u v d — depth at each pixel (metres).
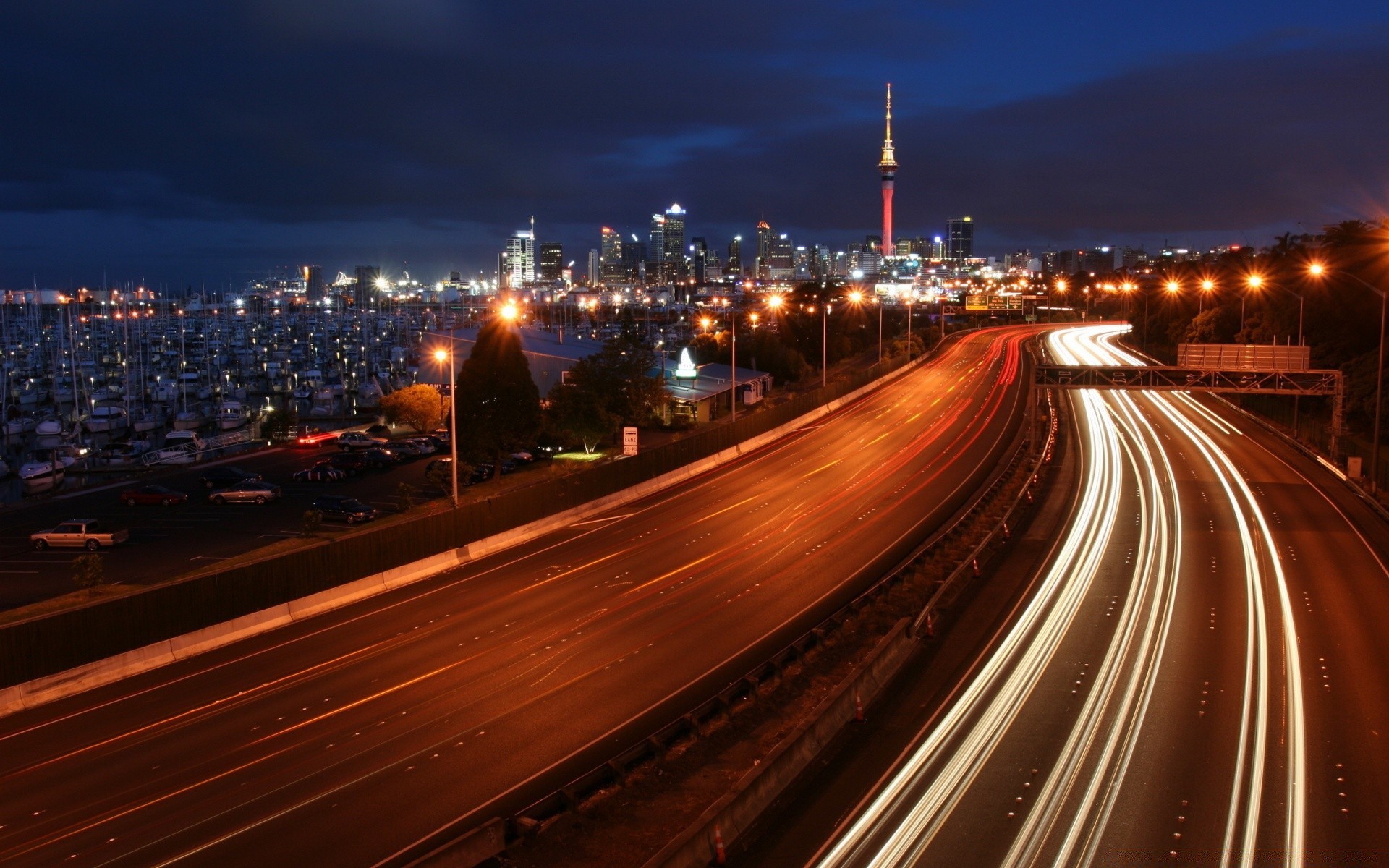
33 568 46.03
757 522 53.00
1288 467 69.00
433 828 20.73
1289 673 29.47
